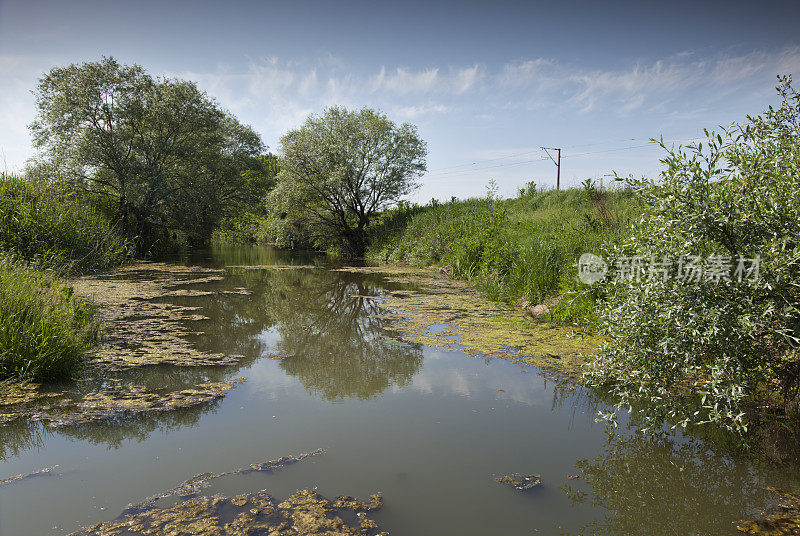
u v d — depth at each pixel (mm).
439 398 3918
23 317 4461
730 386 2762
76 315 5344
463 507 2451
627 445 3150
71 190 15047
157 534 2158
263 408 3676
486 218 13312
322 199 18766
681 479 2750
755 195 2930
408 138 18672
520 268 8625
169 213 17359
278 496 2498
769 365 3070
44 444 3047
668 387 3215
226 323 6590
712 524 2348
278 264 15977
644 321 3170
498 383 4281
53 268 8781
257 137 27219
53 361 4121
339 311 7621
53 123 15375
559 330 6164
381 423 3428
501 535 2232
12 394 3777
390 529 2244
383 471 2775
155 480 2633
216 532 2178
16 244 9695
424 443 3131
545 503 2508
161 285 9906
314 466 2816
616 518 2385
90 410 3557
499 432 3311
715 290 2930
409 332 6137
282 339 5844
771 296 2867
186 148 17188
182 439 3133
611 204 11258
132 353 4961
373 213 19781
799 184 2793
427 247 14930
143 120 16750
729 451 3055
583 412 3664
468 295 9094
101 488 2549
